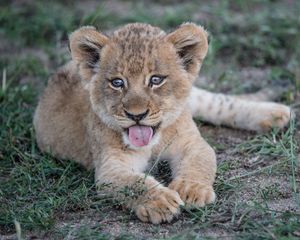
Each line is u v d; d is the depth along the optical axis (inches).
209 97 451.5
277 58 553.6
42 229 323.9
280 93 486.6
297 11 621.3
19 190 364.5
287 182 361.1
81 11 641.6
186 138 379.9
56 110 418.9
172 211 320.2
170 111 362.6
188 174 349.1
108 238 305.1
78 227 320.8
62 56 536.1
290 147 394.9
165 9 648.4
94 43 369.1
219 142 426.6
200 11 634.2
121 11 648.4
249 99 477.7
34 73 539.8
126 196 332.2
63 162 403.5
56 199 349.7
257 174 372.2
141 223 323.6
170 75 360.2
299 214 314.5
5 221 329.4
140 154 374.9
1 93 481.1
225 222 318.3
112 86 356.5
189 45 373.1
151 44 359.9
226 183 356.2
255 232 303.7
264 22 598.5
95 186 361.1
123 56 354.9
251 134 438.6
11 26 612.4
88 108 397.4
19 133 438.3
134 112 345.7
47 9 636.1
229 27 597.6
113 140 370.6
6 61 545.0
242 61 557.3
